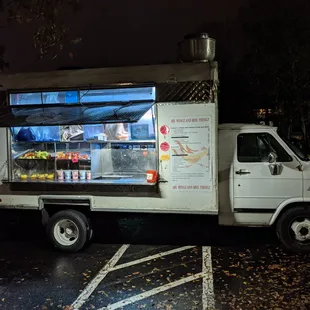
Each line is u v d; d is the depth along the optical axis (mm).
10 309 4422
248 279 5078
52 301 4605
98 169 6859
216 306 4348
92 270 5582
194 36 6164
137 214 6641
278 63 15625
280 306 4309
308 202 6012
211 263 5723
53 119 5980
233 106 20453
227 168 6090
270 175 5973
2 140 6559
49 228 6496
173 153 5992
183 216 6605
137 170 6922
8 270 5680
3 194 6582
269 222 6066
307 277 5105
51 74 6418
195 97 5891
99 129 6500
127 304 4469
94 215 6695
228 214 6148
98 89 6258
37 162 6781
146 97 6059
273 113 20188
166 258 6016
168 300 4535
